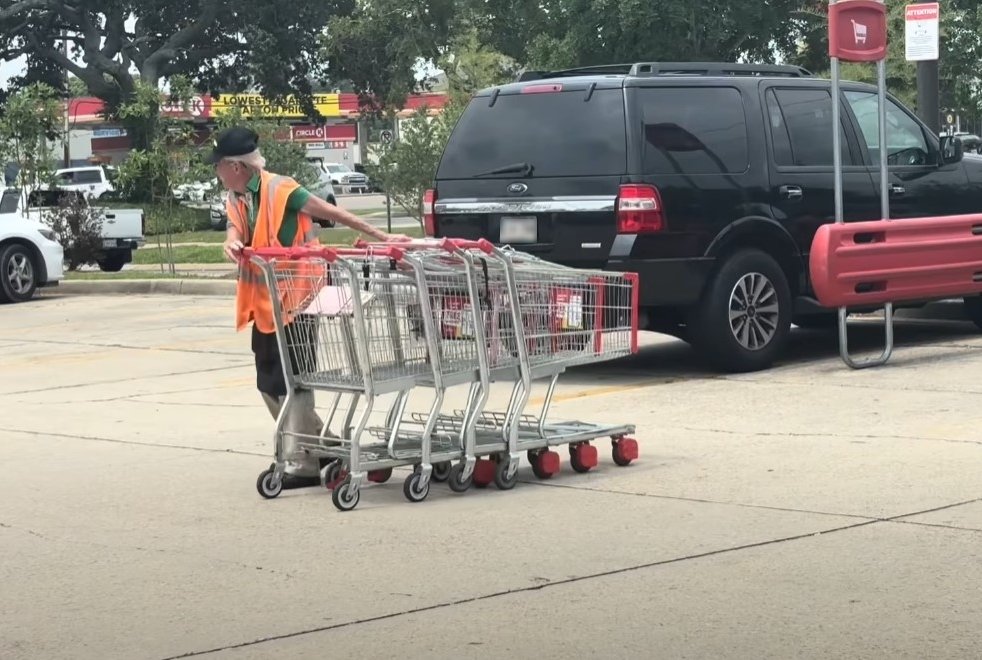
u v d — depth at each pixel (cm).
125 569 609
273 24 5844
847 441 830
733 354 1111
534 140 1119
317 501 735
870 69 2753
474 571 588
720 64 1166
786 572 570
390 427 798
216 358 1355
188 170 2628
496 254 734
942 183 1251
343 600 554
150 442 923
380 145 3091
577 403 1012
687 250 1084
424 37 5300
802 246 1150
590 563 593
